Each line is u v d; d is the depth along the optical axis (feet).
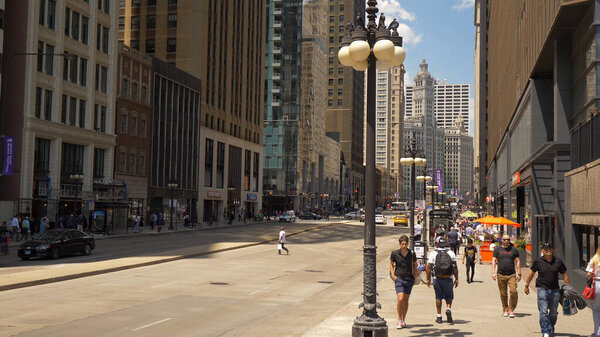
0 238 107.14
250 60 331.98
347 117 618.03
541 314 37.09
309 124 445.37
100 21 187.93
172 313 49.06
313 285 73.72
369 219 34.30
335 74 622.95
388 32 34.60
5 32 155.22
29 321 43.37
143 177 214.90
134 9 272.10
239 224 261.85
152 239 154.81
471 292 63.36
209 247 124.77
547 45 79.92
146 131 217.15
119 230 170.91
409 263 41.01
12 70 154.51
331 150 536.01
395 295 61.16
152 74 222.28
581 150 61.21
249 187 327.06
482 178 398.42
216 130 280.72
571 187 61.87
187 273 81.71
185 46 264.93
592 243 56.75
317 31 471.21
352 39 35.09
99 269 78.33
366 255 34.27
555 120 77.36
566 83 76.95
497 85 195.83
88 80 181.16
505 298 46.57
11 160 141.08
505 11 154.81
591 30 64.23
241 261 103.24
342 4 625.00
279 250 122.21
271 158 422.82
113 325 42.68
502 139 169.78
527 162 97.66
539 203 95.61
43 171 161.48
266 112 427.74
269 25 432.66
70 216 150.41
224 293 63.36
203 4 265.54
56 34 165.68
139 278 74.28
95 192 171.73
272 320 46.70
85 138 177.78
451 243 110.42
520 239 119.44
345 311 49.62
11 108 153.79
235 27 307.78
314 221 319.27
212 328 42.63
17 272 77.41
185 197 248.52
